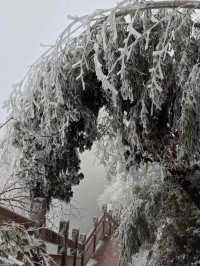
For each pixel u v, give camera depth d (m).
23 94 5.54
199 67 4.77
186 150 4.93
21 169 5.47
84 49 5.09
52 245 8.09
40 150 5.60
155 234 7.92
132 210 8.20
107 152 5.97
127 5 5.00
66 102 5.33
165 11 5.05
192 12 4.92
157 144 5.29
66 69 5.28
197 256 6.52
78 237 10.27
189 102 4.68
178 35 4.88
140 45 4.98
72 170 5.82
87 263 11.73
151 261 7.43
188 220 6.71
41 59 5.45
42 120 5.45
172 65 4.89
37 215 5.37
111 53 5.01
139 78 4.98
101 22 5.19
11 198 4.40
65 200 5.92
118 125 5.39
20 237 3.86
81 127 5.57
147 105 5.02
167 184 6.93
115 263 11.82
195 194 5.80
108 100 5.28
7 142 5.65
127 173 6.07
